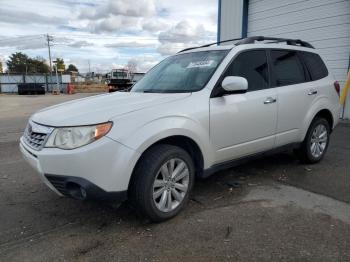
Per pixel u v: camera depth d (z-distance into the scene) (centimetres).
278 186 457
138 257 294
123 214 377
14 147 741
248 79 440
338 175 500
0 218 374
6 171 549
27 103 2611
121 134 321
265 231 333
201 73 421
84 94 4741
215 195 427
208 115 383
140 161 337
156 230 340
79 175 313
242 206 393
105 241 321
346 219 356
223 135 402
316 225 344
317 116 550
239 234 328
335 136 779
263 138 454
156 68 500
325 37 1008
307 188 449
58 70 6253
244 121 422
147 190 334
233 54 432
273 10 1156
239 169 531
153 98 379
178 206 367
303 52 541
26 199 427
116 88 3803
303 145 533
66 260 292
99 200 322
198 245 311
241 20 1260
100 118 324
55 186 334
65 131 321
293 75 507
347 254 292
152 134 333
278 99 464
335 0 970
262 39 486
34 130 352
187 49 509
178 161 362
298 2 1073
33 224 359
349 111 959
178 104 366
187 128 362
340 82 984
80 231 342
